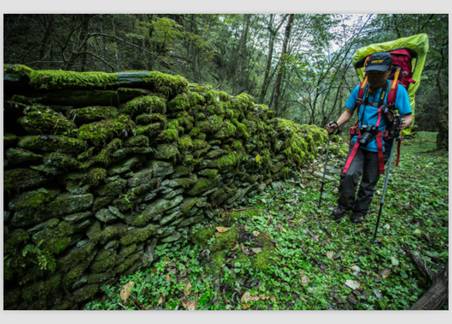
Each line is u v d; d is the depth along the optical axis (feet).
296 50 27.27
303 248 8.18
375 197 11.59
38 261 5.21
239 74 36.17
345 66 26.16
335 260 7.82
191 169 8.36
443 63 23.90
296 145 14.76
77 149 5.68
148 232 7.21
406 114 8.08
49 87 5.34
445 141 21.09
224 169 9.50
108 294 6.39
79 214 5.90
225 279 6.89
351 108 9.45
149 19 21.45
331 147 18.29
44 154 5.32
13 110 4.99
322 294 6.63
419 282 7.08
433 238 8.97
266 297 6.50
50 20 16.28
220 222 9.21
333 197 11.64
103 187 6.27
